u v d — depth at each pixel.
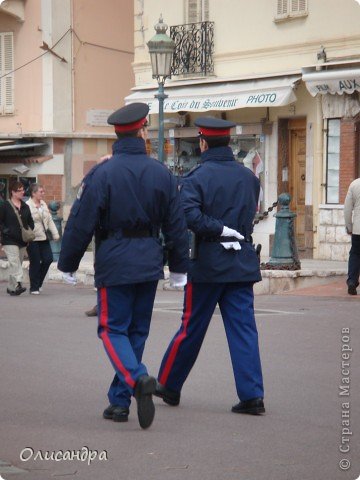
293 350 14.63
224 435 9.66
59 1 39.56
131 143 10.04
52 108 39.50
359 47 28.84
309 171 30.30
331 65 29.22
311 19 29.94
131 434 9.67
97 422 10.17
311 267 25.97
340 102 29.23
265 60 31.20
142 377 9.49
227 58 32.28
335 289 22.77
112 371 12.98
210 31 32.69
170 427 9.96
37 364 13.48
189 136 33.34
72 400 11.24
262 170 31.62
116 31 40.91
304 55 30.16
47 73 39.56
